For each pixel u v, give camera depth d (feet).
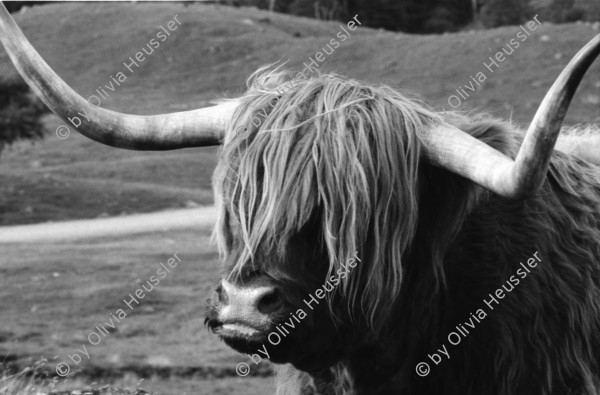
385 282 16.06
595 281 18.17
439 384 17.22
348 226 15.37
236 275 14.97
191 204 152.97
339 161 15.39
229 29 282.77
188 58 265.34
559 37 235.61
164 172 183.83
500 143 16.78
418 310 16.98
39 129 157.48
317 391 17.95
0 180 160.86
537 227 17.54
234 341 14.82
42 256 103.45
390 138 15.96
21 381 29.94
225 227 15.85
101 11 304.71
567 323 17.40
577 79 13.15
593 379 17.71
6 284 87.56
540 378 17.07
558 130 13.50
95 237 121.80
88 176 178.70
